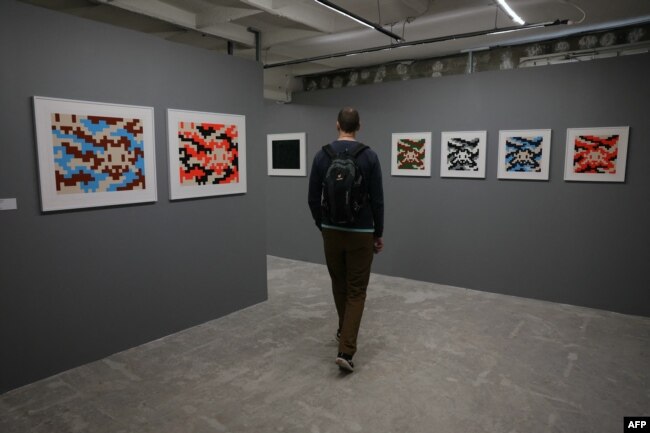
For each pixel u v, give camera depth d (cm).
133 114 300
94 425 217
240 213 389
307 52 514
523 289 432
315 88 659
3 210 244
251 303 405
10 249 248
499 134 432
